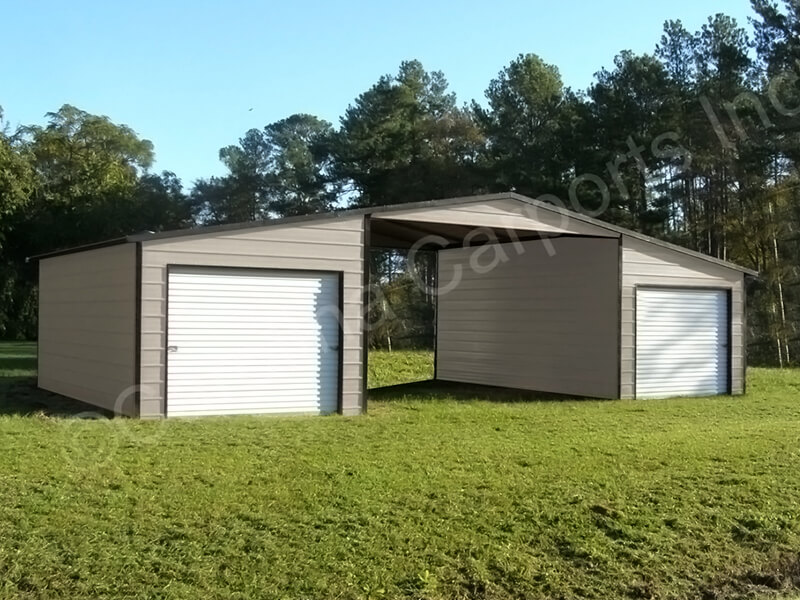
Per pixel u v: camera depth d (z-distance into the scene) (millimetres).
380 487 6848
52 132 43281
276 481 6984
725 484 7301
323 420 10906
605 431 10266
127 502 6242
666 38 27875
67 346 13336
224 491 6605
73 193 40562
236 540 5504
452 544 5598
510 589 5090
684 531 6105
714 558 5711
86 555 5180
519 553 5543
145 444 8578
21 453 7859
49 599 4668
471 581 5137
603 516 6281
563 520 6152
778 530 6172
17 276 37844
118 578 4910
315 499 6441
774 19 25656
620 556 5629
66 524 5695
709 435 9961
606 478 7359
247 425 10148
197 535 5566
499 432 10062
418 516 6109
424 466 7719
